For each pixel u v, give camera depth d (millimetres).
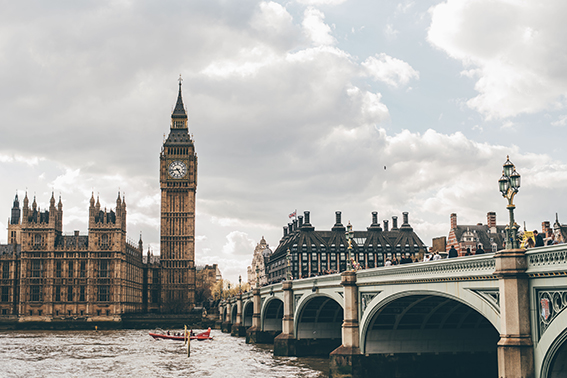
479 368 57031
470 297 38281
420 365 56375
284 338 83688
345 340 57156
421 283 44688
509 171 34000
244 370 72438
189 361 84125
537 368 32281
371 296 55156
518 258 33094
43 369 76750
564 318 30203
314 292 71125
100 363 83125
